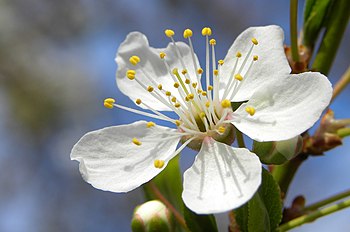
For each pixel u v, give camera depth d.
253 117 0.11
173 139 0.11
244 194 0.10
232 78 0.11
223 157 0.11
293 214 0.12
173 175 0.12
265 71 0.11
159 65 0.12
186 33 0.12
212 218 0.11
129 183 0.11
